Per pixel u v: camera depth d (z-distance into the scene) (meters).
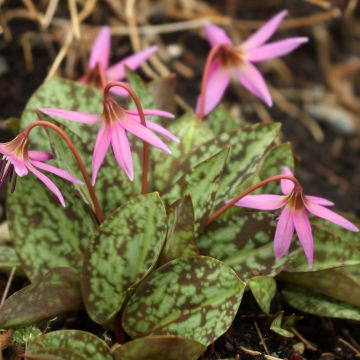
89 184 0.65
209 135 0.71
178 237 0.63
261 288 0.66
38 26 0.94
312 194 0.95
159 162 0.71
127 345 0.61
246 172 0.68
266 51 0.73
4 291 0.70
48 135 0.65
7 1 0.94
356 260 0.66
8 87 0.91
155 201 0.62
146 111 0.62
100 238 0.63
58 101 0.71
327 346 0.72
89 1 0.95
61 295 0.65
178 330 0.63
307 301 0.70
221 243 0.67
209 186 0.65
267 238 0.67
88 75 0.75
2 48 0.92
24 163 0.60
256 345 0.68
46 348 0.60
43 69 0.93
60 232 0.68
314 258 0.67
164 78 0.76
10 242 0.76
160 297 0.63
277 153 0.72
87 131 0.70
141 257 0.64
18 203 0.67
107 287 0.65
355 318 0.68
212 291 0.63
